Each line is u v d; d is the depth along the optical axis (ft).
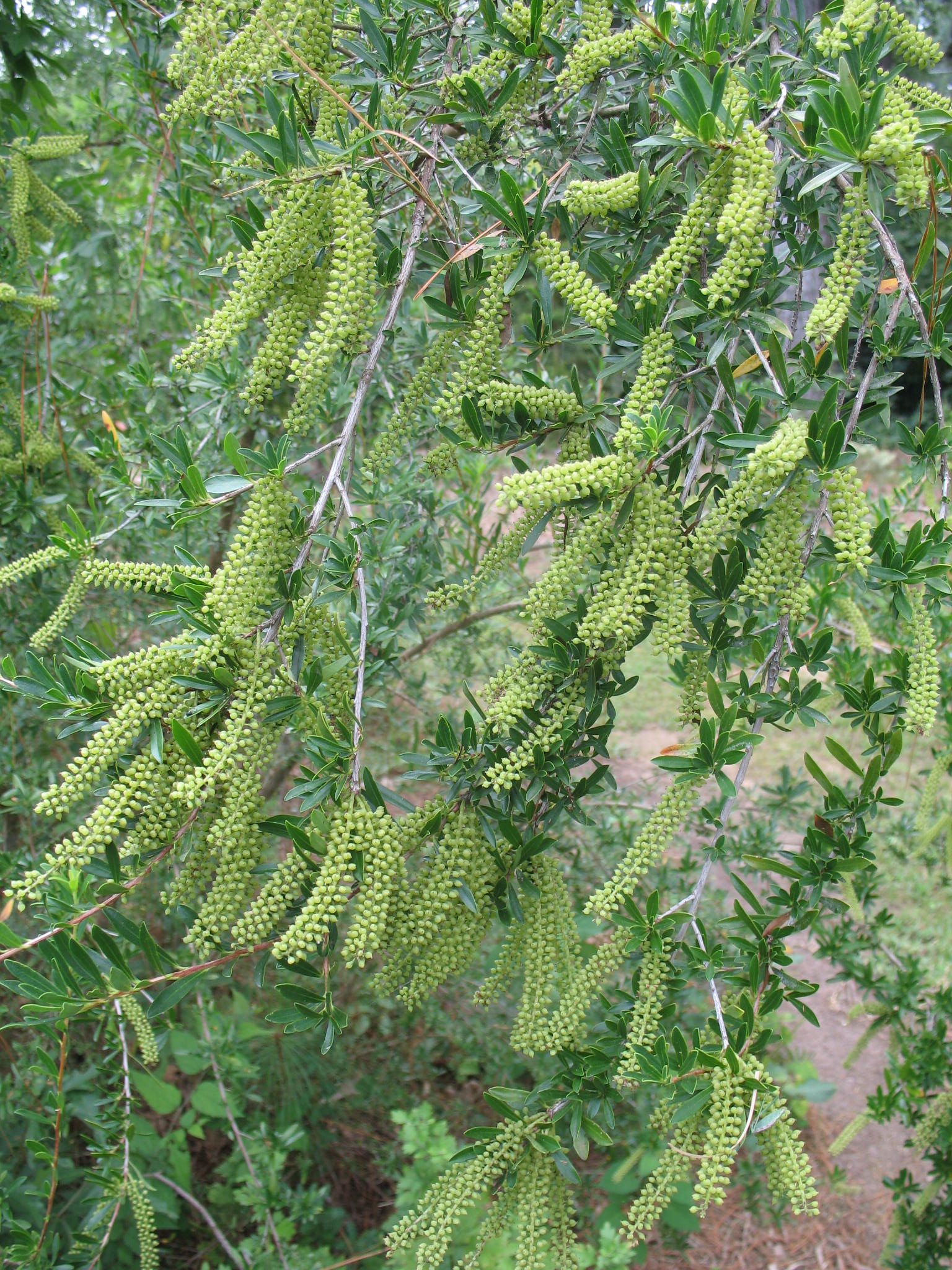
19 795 3.51
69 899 2.05
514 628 4.95
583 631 2.06
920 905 5.81
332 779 2.03
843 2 2.28
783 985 2.25
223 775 1.99
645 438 2.00
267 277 2.10
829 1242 4.35
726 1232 4.43
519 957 2.23
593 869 4.10
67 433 4.00
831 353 2.07
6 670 2.04
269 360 2.18
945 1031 3.35
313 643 2.18
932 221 2.08
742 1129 1.97
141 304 4.71
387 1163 4.04
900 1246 4.06
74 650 2.08
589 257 2.27
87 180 4.42
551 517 2.27
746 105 2.02
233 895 2.03
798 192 2.28
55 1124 2.47
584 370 5.29
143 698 2.00
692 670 2.26
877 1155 4.81
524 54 2.31
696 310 2.11
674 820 2.11
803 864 2.20
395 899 2.12
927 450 2.15
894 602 2.10
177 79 2.21
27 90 4.12
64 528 2.60
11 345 3.77
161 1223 3.61
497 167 2.52
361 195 2.02
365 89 2.41
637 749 7.01
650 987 2.13
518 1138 2.12
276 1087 4.09
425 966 2.17
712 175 2.03
